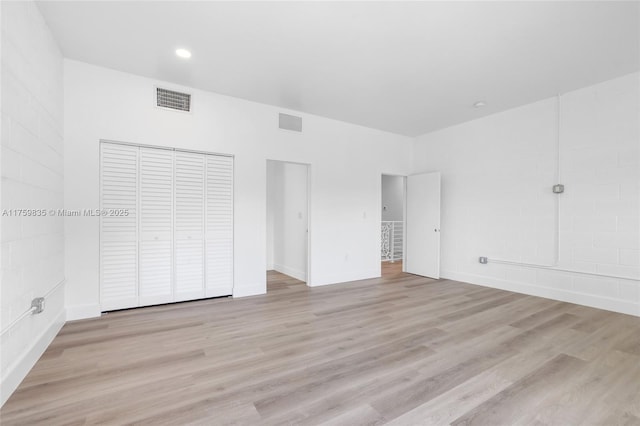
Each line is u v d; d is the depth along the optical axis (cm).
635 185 326
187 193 364
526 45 272
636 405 173
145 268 341
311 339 262
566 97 377
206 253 377
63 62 294
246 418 159
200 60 301
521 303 371
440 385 192
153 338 260
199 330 279
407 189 578
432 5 220
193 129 362
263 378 198
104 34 257
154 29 251
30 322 210
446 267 520
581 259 365
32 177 213
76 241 301
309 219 461
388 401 175
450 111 443
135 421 155
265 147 414
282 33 256
